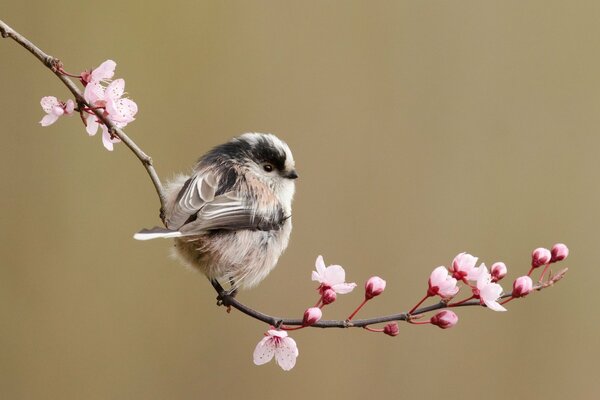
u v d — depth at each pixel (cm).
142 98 1316
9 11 1277
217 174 775
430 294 628
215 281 756
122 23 1323
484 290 623
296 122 1378
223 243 742
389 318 625
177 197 749
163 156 1313
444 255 1345
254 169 809
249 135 835
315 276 630
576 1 1459
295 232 1332
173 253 766
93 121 676
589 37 1461
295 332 1255
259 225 763
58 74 655
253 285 783
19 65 1265
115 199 1277
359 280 1321
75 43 1299
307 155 1371
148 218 1283
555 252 675
